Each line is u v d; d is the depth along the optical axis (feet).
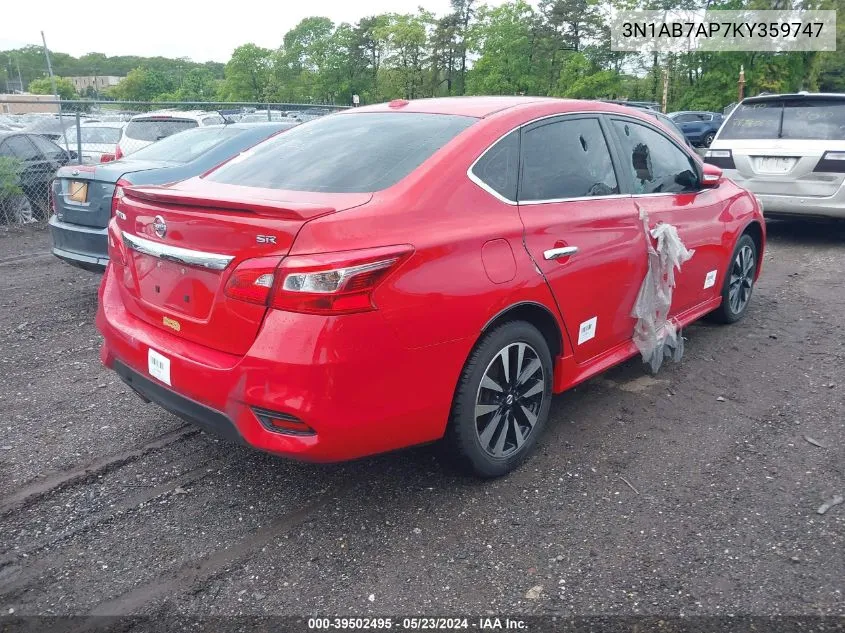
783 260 26.58
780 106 28.96
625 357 13.43
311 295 8.38
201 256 9.25
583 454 11.92
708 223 15.65
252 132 23.93
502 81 204.44
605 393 14.40
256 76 290.56
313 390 8.46
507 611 8.29
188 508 10.48
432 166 10.11
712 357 16.28
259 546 9.57
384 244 8.87
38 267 26.86
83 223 20.03
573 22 202.59
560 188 11.70
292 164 11.21
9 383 15.19
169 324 10.05
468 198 10.18
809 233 32.01
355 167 10.52
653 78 184.85
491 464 10.78
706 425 12.94
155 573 9.05
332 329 8.42
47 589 8.76
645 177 13.97
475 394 10.14
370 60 272.10
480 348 10.09
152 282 10.31
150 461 11.84
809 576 8.75
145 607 8.45
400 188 9.73
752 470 11.32
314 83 279.28
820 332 17.93
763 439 12.35
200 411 9.47
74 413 13.69
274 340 8.52
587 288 11.85
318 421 8.55
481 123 11.10
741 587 8.58
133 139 40.01
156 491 10.94
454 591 8.64
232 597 8.61
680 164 15.24
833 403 13.74
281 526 10.02
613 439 12.44
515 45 202.49
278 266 8.51
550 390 11.69
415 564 9.15
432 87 238.07
